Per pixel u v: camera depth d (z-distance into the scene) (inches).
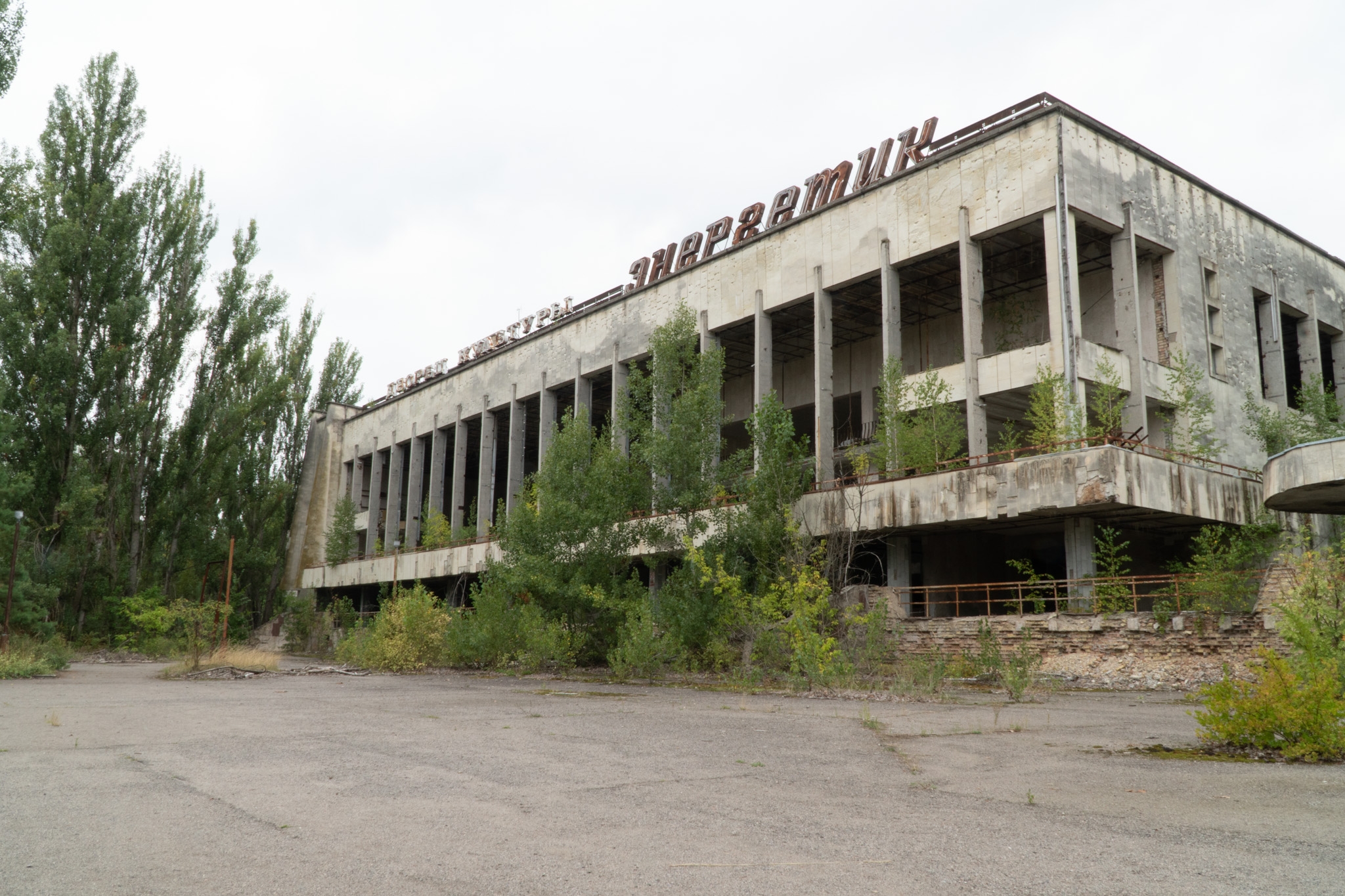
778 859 205.8
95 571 1738.4
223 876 192.4
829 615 866.8
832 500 1170.0
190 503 1849.2
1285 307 1454.2
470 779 317.7
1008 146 1182.3
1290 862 202.5
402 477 2464.3
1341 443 797.2
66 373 1619.1
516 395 2031.3
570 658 1029.2
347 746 406.9
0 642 1144.8
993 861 203.6
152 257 1812.3
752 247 1509.6
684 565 995.3
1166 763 353.1
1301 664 456.8
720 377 1111.0
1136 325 1162.0
